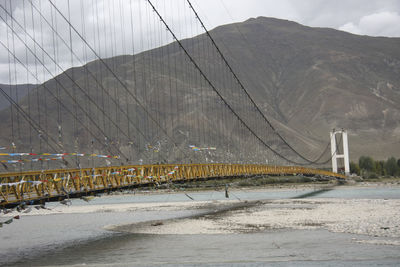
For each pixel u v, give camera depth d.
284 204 67.44
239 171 69.62
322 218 47.44
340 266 26.11
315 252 30.00
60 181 30.67
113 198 99.31
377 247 30.91
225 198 87.00
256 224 44.62
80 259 30.47
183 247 33.41
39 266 28.70
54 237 41.50
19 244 38.03
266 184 119.06
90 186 33.91
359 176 168.25
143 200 91.25
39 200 29.31
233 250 31.62
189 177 51.44
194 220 50.03
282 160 123.19
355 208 56.81
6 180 26.91
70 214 65.31
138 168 41.44
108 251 33.00
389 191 99.56
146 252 32.00
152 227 45.25
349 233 36.97
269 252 30.55
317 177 129.00
